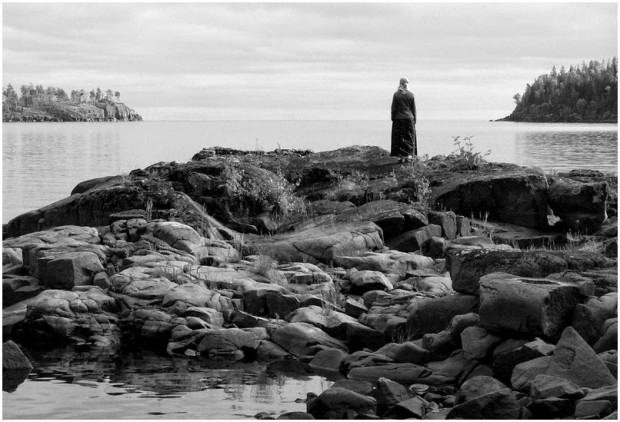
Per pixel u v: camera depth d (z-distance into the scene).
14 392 12.55
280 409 11.77
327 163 29.20
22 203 38.34
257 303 16.59
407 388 12.72
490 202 24.42
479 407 10.96
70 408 11.76
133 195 23.48
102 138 113.12
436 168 28.16
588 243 22.11
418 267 19.77
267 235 23.02
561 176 27.31
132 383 13.07
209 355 14.85
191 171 24.95
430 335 14.12
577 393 10.98
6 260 18.44
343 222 22.92
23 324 15.90
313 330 15.20
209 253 19.73
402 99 30.11
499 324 13.11
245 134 124.38
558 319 13.01
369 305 17.08
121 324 16.03
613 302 13.31
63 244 18.61
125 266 18.14
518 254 14.92
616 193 25.58
